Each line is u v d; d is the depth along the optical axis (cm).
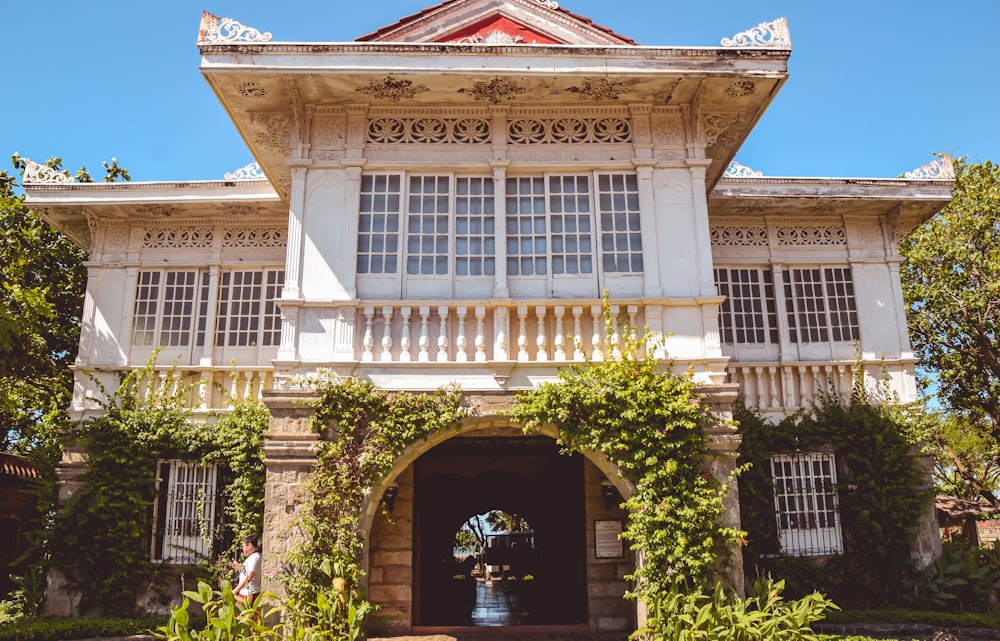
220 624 821
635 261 1043
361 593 908
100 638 1120
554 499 1509
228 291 1409
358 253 1033
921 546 1303
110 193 1355
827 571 1273
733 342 1406
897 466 1303
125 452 1250
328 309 1002
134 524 1237
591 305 1008
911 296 1908
